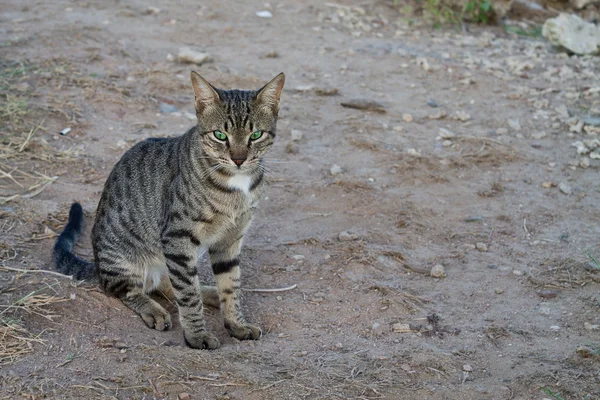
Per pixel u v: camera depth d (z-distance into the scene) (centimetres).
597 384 486
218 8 1204
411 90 983
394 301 580
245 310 567
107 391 449
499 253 659
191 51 997
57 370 464
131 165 564
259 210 706
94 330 514
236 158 510
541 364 508
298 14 1216
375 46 1116
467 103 956
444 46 1144
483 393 475
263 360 501
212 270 605
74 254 610
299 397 460
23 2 1151
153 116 853
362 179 765
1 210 639
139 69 957
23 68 904
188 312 520
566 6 1321
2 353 473
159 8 1178
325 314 566
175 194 518
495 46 1159
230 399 453
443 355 514
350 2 1277
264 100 528
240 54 1047
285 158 800
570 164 816
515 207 733
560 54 1138
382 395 469
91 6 1159
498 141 854
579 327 555
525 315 571
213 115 514
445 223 701
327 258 638
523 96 981
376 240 667
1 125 777
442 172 790
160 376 466
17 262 574
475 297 594
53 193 686
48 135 782
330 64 1042
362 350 520
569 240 679
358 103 919
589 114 937
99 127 815
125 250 553
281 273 616
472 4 1227
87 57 971
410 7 1267
